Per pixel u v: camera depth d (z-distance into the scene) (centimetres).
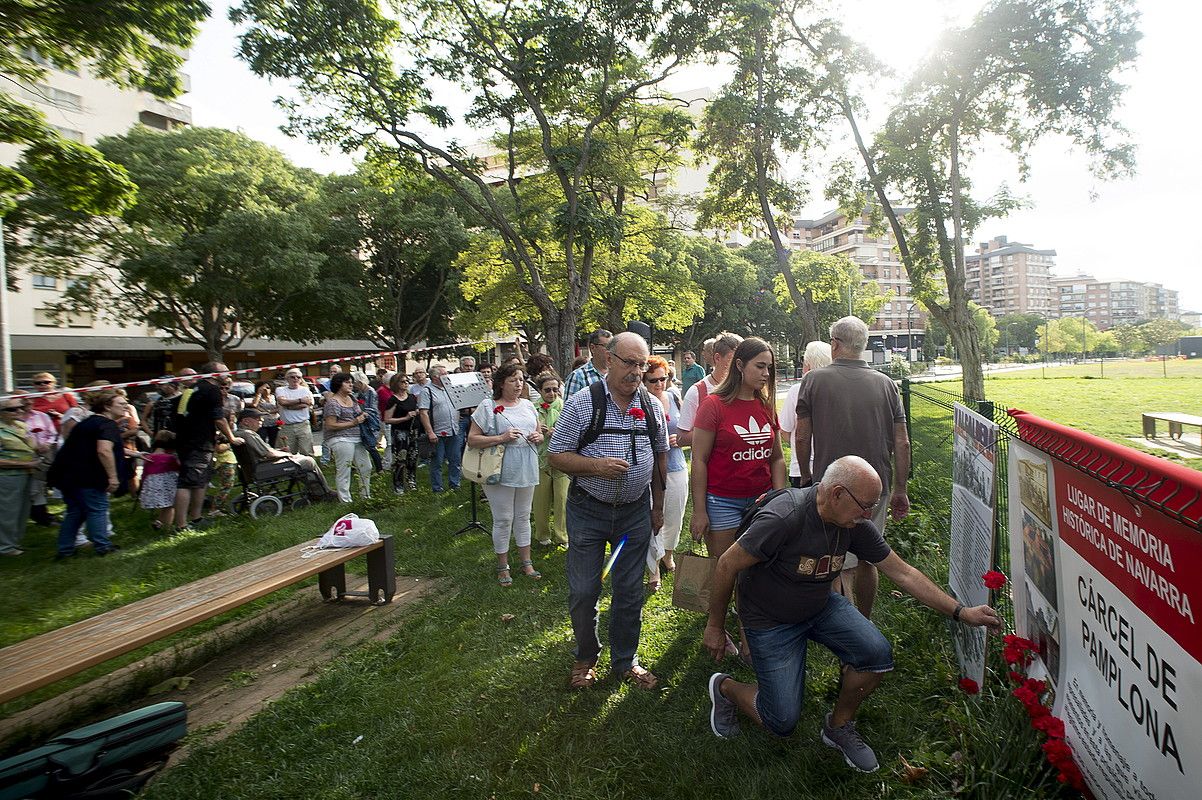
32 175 2036
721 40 1356
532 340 3722
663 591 466
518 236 1540
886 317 10319
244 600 359
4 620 480
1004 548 338
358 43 1295
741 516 345
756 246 5203
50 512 823
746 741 279
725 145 1878
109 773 262
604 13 1338
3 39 959
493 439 479
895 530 507
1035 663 262
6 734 325
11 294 2986
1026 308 18300
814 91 1803
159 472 721
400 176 1573
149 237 2406
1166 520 156
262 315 2856
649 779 261
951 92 1773
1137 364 5278
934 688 303
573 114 1761
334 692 343
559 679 345
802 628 268
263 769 282
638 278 2378
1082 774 214
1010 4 1653
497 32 1420
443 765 276
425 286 3488
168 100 1141
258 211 2450
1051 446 236
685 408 455
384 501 805
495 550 501
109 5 927
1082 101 1667
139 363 3650
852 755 258
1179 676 153
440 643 397
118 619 332
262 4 1250
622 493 329
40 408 818
